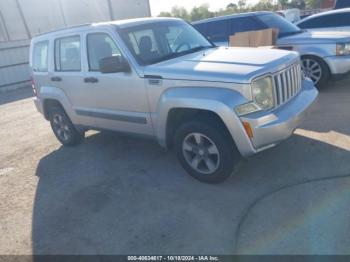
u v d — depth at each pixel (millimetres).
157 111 4137
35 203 4285
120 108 4652
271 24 8094
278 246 2893
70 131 5949
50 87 5730
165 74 3930
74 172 5008
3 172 5453
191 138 4004
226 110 3416
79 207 4008
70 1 22156
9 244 3523
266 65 3609
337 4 13906
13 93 14656
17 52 16031
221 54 4305
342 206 3258
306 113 3926
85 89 5039
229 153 3717
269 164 4238
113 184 4430
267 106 3574
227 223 3281
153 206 3770
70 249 3291
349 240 2836
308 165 4082
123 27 4582
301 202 3406
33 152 6199
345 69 6867
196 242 3098
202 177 4039
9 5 19281
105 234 3430
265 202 3502
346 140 4594
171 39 4883
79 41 4977
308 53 7102
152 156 5105
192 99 3645
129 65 4301
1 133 7824
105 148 5766
